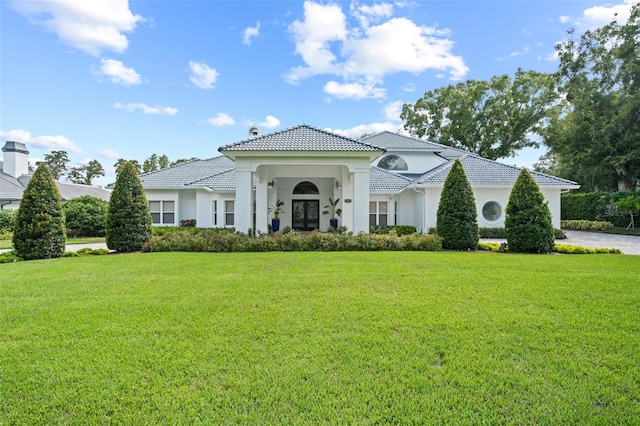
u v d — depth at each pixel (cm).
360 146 1434
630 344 369
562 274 725
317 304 513
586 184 3372
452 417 251
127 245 1207
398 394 279
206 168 2380
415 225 2111
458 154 2691
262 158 1442
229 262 910
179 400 269
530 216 1162
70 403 266
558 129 3123
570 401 269
